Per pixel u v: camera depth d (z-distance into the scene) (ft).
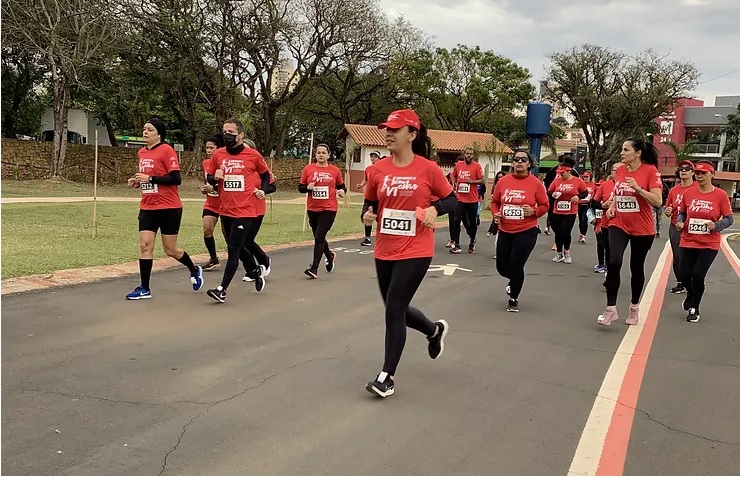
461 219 42.63
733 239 64.44
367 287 27.71
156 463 11.03
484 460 11.54
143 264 23.21
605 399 14.92
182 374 15.60
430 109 168.45
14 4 84.07
